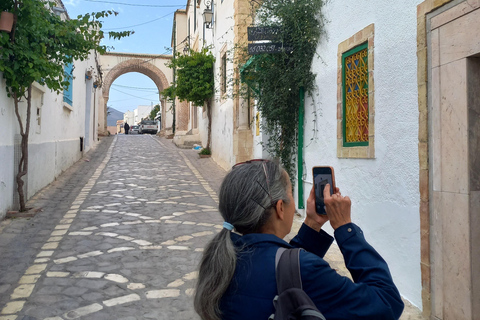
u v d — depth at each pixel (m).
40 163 9.08
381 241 4.41
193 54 16.03
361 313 1.10
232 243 1.25
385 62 4.31
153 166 13.91
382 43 4.37
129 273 4.61
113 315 3.63
